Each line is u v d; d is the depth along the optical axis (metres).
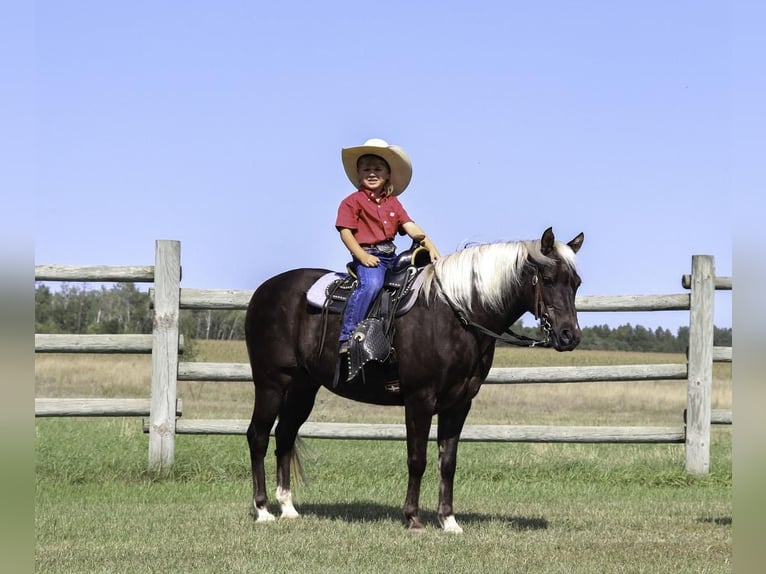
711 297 10.48
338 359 7.11
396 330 6.93
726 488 10.05
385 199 7.37
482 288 6.77
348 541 6.77
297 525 7.39
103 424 13.59
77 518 7.68
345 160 7.47
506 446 12.57
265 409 7.59
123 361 26.41
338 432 10.26
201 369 10.23
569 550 6.62
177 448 11.12
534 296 6.60
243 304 10.30
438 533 7.06
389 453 11.71
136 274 10.16
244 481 9.98
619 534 7.28
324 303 7.26
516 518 8.00
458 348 6.81
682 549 6.70
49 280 10.05
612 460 11.28
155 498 8.94
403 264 7.08
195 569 5.89
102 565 5.97
